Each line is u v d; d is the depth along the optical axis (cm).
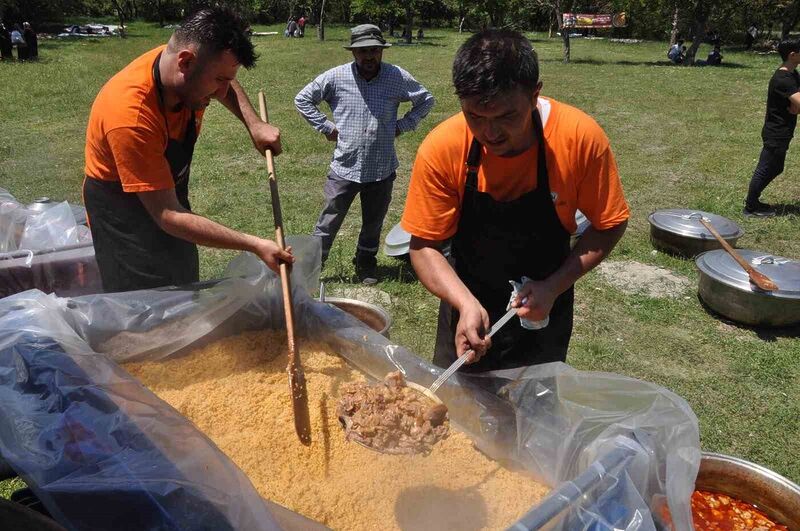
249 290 247
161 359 232
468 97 170
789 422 361
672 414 160
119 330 221
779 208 727
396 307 489
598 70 2180
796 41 641
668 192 797
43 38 3145
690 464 151
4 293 317
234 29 230
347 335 234
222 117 1244
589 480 137
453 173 207
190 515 132
